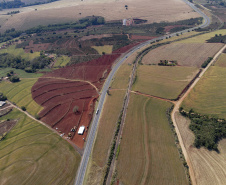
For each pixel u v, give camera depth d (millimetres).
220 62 134250
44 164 79000
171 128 88688
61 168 77000
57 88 127562
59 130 95625
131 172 72250
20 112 111375
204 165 71875
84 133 92125
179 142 82125
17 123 102938
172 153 77625
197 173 69625
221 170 69625
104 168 74500
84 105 110250
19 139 92125
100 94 118250
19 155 83750
